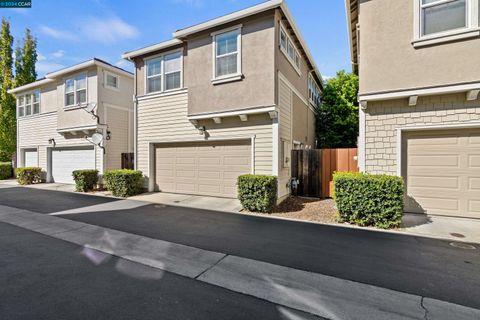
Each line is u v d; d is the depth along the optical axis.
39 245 4.36
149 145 10.26
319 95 16.80
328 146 15.66
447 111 5.74
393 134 6.18
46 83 14.11
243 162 8.37
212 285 3.02
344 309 2.53
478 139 5.68
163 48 9.75
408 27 5.80
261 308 2.55
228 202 8.09
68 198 9.12
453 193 5.89
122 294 2.80
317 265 3.54
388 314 2.45
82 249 4.18
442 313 2.46
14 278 3.16
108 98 12.37
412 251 4.03
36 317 2.39
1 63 16.88
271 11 7.39
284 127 8.59
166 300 2.69
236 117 8.30
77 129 12.37
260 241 4.57
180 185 9.70
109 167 12.31
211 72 8.35
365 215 5.47
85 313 2.45
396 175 6.14
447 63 5.47
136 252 4.05
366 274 3.27
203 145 9.15
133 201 8.42
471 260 3.68
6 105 16.81
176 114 9.61
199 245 4.36
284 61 8.62
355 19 8.46
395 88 5.90
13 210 7.16
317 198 8.89
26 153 15.69
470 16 5.30
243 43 7.82
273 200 7.00
